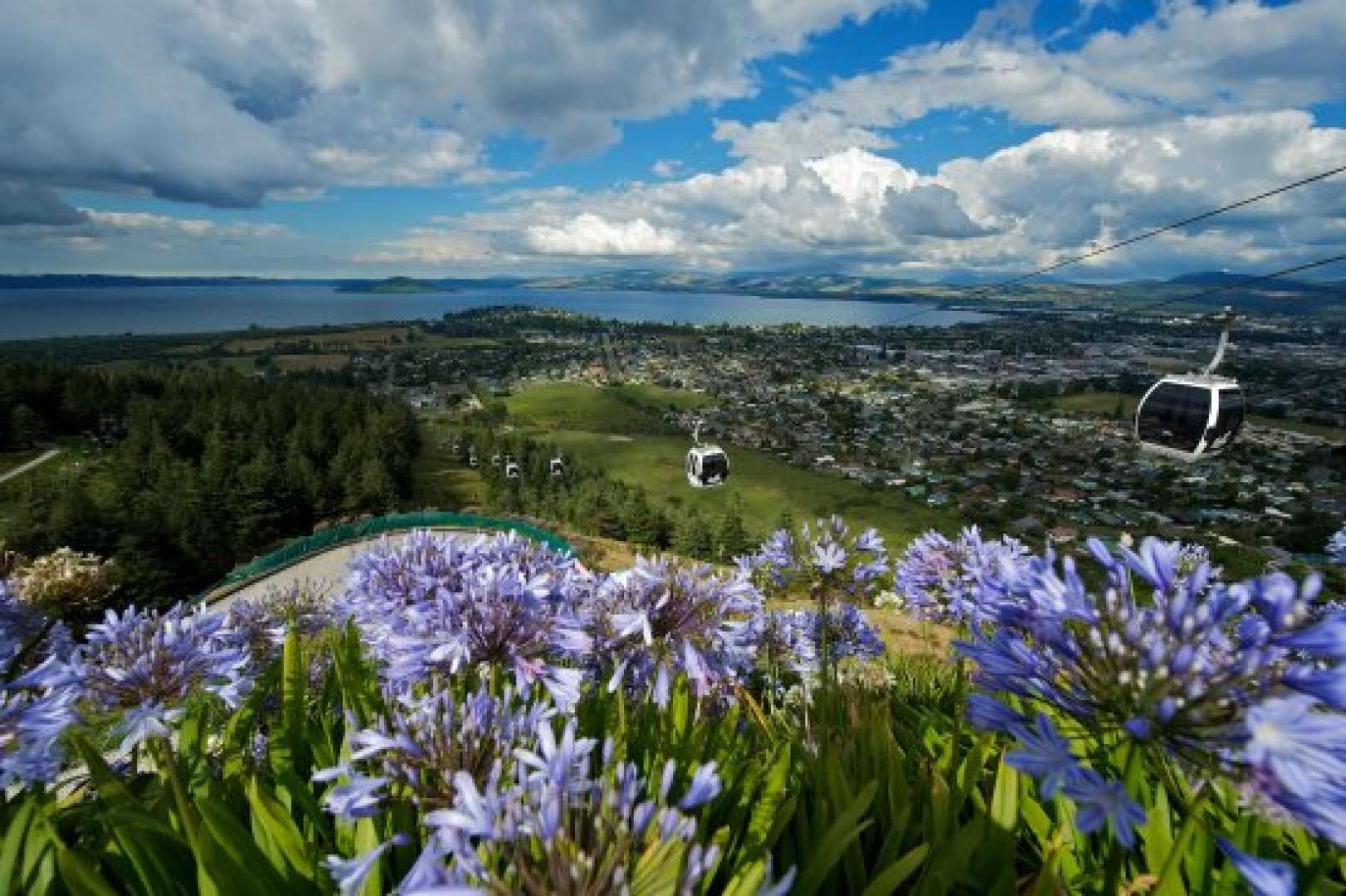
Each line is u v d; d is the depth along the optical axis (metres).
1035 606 2.30
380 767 3.18
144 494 80.94
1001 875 2.77
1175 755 2.15
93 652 4.15
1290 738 1.85
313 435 116.19
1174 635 2.16
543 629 3.98
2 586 5.09
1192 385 17.08
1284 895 1.79
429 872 2.33
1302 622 2.03
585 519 97.56
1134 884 2.56
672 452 183.50
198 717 4.19
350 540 46.66
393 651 4.28
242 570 38.41
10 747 3.30
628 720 4.11
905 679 7.16
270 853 3.03
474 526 46.75
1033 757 2.15
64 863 2.38
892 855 3.06
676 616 4.57
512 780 2.76
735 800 3.54
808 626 6.65
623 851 2.21
